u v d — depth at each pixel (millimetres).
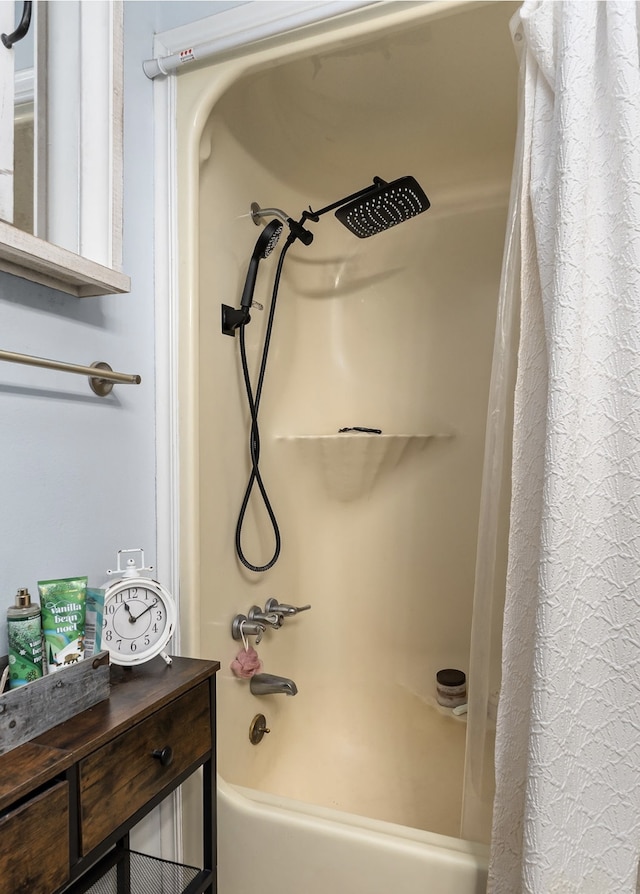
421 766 1669
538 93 953
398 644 1870
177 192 1204
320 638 1907
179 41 1192
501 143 1624
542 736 842
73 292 971
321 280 1938
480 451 1816
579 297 858
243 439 1524
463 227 1859
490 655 1075
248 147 1504
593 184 884
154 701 853
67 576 976
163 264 1204
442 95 1430
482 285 1837
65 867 695
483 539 1075
